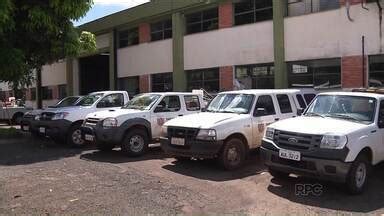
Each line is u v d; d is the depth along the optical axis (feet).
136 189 30.17
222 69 78.33
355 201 28.17
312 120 31.94
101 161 42.37
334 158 28.32
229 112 39.96
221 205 26.94
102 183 31.99
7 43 61.36
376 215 25.30
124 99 57.57
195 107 49.49
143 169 37.83
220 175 35.40
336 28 61.82
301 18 65.98
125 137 44.50
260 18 72.28
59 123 52.95
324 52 63.26
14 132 65.87
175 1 85.40
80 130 51.11
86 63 124.98
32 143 57.93
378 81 57.77
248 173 36.09
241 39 74.84
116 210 25.45
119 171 36.65
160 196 28.40
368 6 58.08
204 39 81.76
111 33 106.32
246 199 28.37
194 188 30.86
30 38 62.95
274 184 32.30
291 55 67.31
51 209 25.73
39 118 55.83
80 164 40.60
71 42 65.31
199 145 36.58
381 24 57.00
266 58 71.00
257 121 39.14
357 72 59.47
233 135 37.60
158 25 93.61
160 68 92.48
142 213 24.90
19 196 28.58
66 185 31.42
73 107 55.01
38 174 35.65
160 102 47.14
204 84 82.79
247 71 74.74
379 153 31.27
